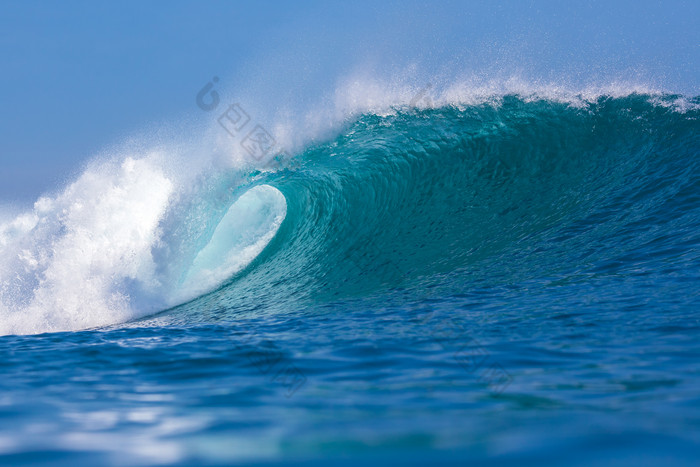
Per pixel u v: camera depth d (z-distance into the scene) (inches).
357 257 1030.4
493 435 255.3
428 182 1186.6
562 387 351.6
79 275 1025.5
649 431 250.8
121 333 706.8
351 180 1202.0
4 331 976.9
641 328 501.4
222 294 1005.2
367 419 297.1
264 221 1181.1
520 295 689.0
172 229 1060.5
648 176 1064.2
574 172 1151.0
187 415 317.4
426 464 220.4
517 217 1037.2
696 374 364.2
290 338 572.1
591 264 784.9
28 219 1106.1
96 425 297.7
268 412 320.8
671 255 767.7
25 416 320.5
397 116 1234.6
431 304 700.0
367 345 510.3
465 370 412.5
